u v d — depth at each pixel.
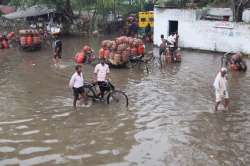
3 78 21.41
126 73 22.80
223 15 32.47
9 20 46.31
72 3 43.41
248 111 15.66
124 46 24.00
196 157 11.49
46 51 31.47
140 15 39.53
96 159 11.34
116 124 14.18
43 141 12.63
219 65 25.11
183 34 31.78
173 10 32.03
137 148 12.12
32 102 16.83
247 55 28.47
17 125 14.03
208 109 15.92
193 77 21.67
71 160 11.27
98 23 42.97
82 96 16.34
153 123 14.30
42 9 43.12
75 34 42.56
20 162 11.13
